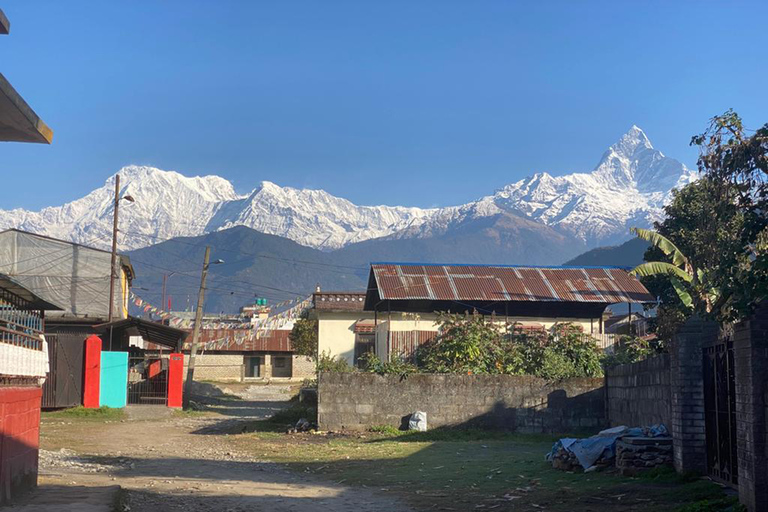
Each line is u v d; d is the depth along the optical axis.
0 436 11.52
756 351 10.27
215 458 20.08
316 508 12.44
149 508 12.12
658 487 12.71
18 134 12.08
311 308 49.78
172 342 48.94
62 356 34.72
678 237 33.75
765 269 10.60
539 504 12.28
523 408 25.06
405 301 35.72
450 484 14.70
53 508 10.98
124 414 35.31
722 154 16.56
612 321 51.41
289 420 29.25
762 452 10.14
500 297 34.25
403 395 25.23
